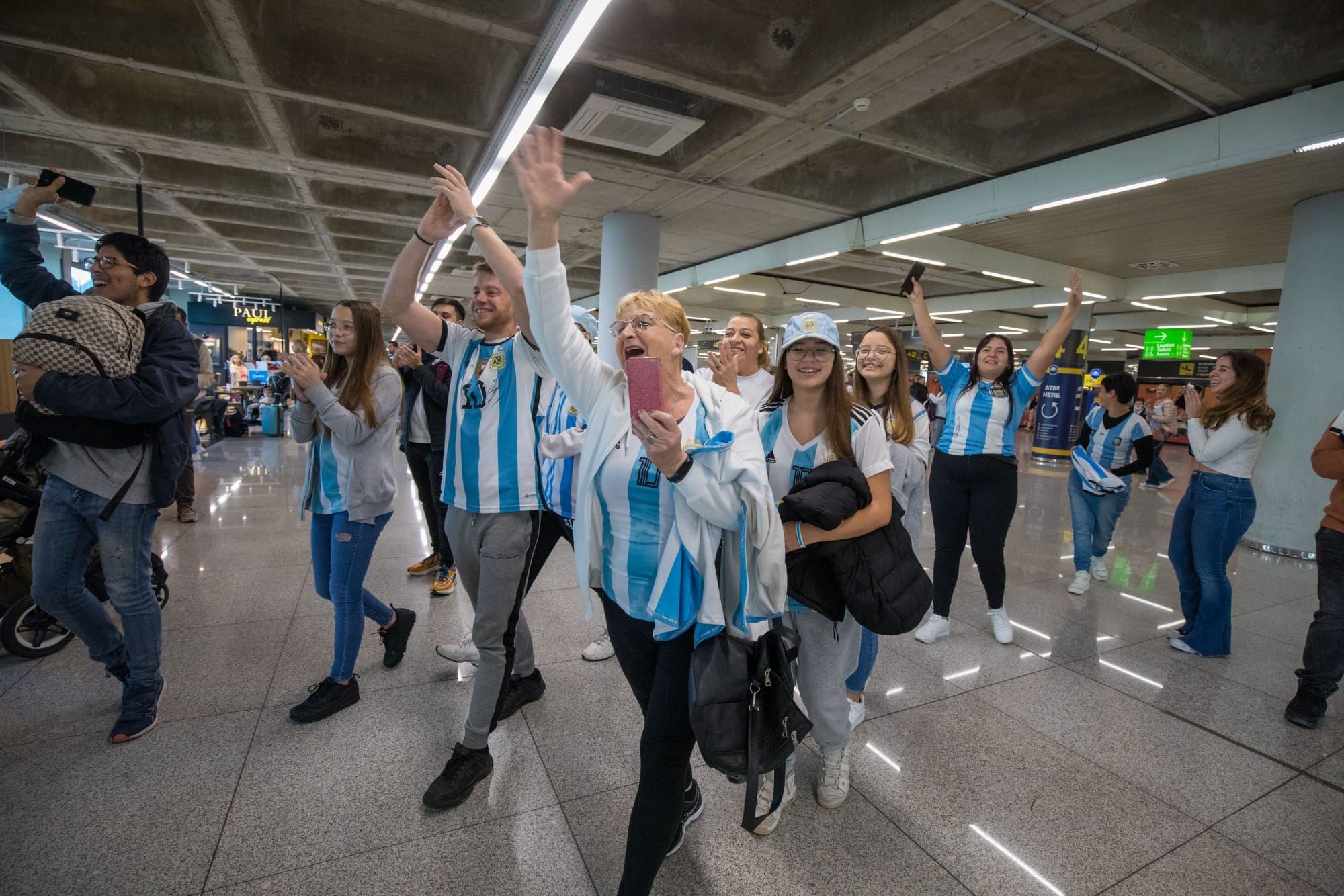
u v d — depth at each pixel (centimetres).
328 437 244
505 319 221
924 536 625
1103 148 543
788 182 720
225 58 444
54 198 249
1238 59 430
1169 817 209
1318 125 425
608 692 275
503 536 205
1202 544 339
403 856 180
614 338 151
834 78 435
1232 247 865
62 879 165
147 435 222
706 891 173
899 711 272
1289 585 502
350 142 623
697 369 348
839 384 183
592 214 825
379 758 223
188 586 387
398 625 290
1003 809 211
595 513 156
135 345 214
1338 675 267
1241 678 317
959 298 1509
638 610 149
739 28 441
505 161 572
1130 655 341
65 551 219
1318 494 598
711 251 1050
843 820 203
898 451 268
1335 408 595
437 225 196
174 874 169
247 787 205
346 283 1608
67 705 247
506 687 212
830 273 1291
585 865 180
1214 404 335
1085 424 496
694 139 599
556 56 391
